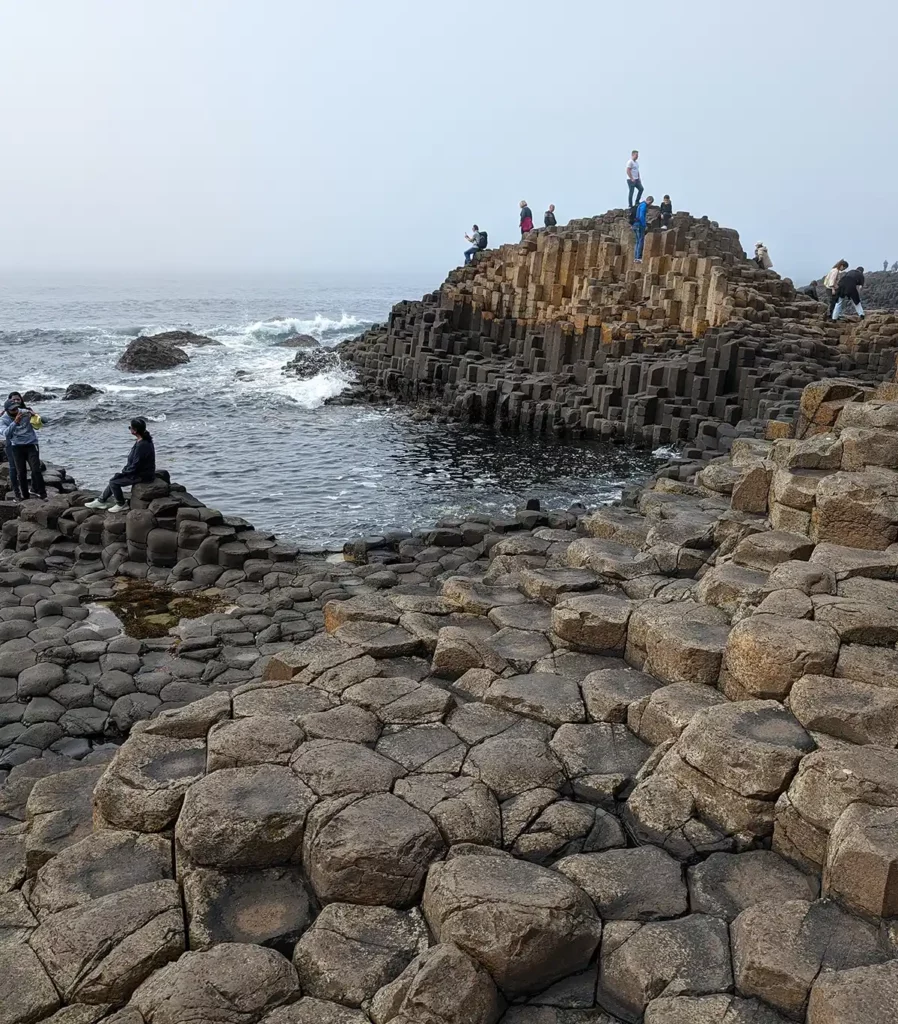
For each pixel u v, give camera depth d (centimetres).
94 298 14475
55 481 1944
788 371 2867
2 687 988
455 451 2988
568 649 807
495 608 906
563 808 570
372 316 10375
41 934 486
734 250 4356
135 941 476
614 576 965
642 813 567
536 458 2889
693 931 470
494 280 4331
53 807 638
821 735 568
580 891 485
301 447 3003
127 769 600
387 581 1361
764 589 752
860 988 396
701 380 2984
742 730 572
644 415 3055
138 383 4384
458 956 434
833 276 3653
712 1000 425
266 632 1154
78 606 1266
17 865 590
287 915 505
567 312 3809
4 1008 447
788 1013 417
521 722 683
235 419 3484
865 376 2906
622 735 664
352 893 502
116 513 1561
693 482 1755
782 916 456
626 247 3875
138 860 546
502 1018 441
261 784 563
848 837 466
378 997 441
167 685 1001
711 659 691
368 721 648
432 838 519
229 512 2170
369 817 529
